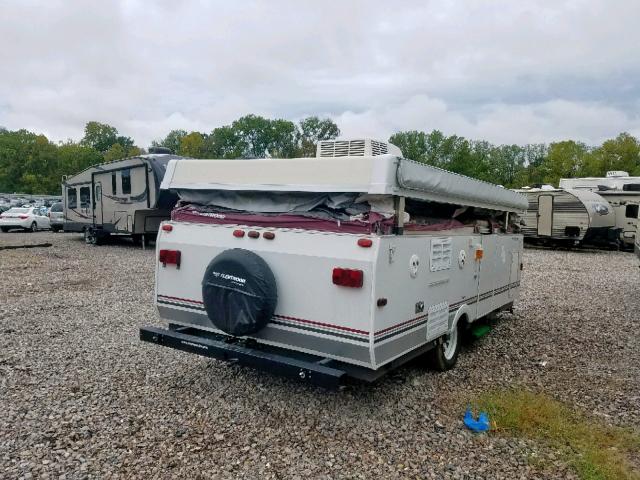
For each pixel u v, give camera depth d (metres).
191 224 4.57
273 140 75.56
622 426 3.97
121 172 15.34
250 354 4.00
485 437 3.75
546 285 10.67
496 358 5.61
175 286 4.71
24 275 10.69
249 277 3.95
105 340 5.90
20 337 5.98
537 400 4.36
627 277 12.03
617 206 19.23
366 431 3.81
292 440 3.65
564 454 3.51
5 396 4.27
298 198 4.22
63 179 18.73
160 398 4.31
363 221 3.82
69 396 4.30
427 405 4.28
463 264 5.03
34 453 3.38
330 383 3.60
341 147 5.04
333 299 3.79
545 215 18.84
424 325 4.35
